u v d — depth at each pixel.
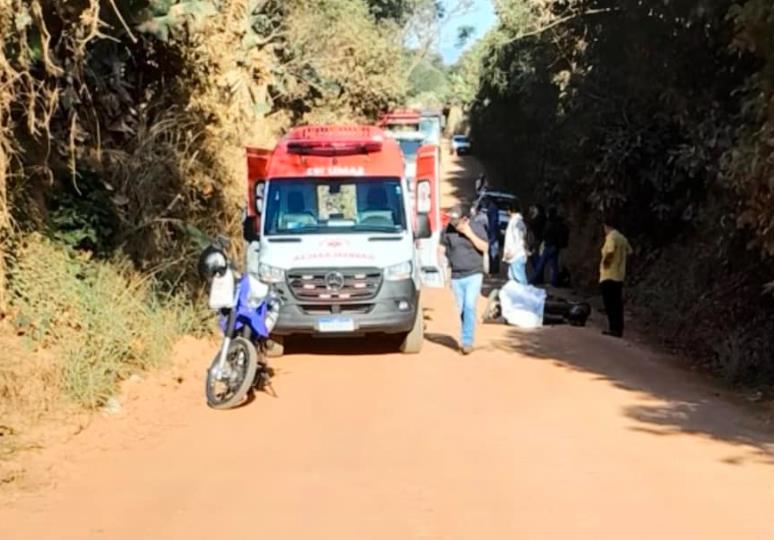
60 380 8.32
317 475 6.91
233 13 15.40
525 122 35.91
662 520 5.93
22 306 8.70
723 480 6.82
